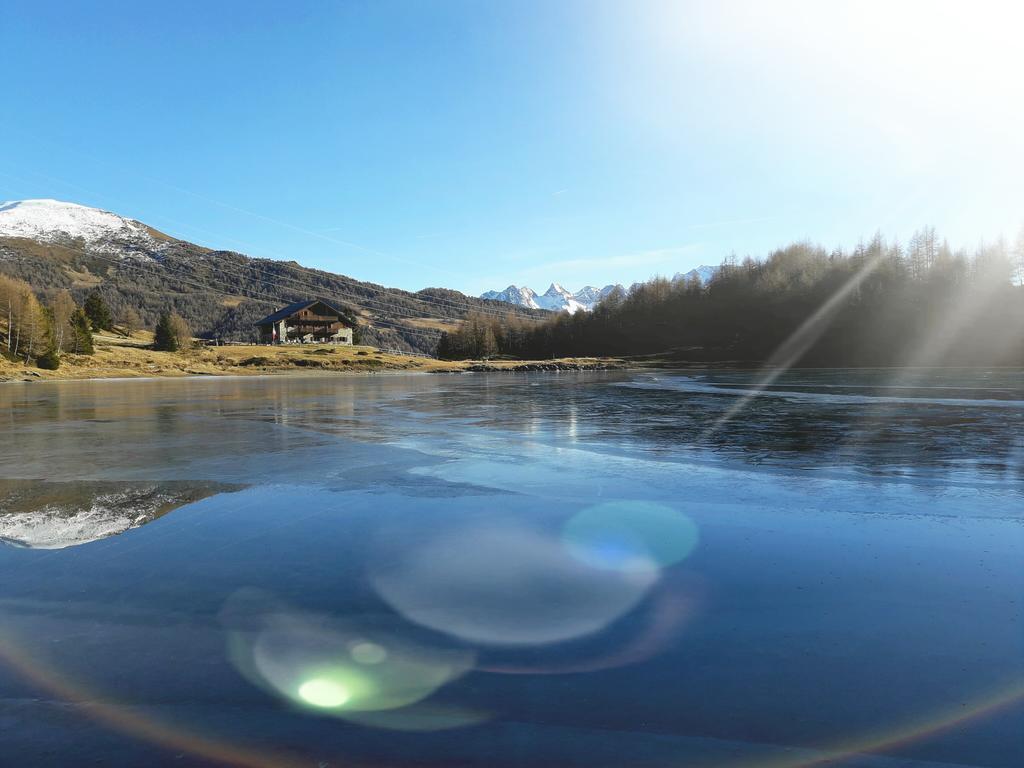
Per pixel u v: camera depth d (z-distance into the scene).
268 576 4.54
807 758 2.40
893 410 17.11
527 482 7.89
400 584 4.36
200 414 18.38
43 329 57.22
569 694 2.91
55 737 2.62
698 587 4.23
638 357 91.25
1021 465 8.76
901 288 85.12
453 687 2.98
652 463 9.20
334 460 9.66
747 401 21.09
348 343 110.19
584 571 4.61
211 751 2.52
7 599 4.12
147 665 3.24
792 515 6.12
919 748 2.46
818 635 3.47
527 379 47.03
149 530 5.78
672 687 2.95
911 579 4.31
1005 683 2.93
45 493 7.41
